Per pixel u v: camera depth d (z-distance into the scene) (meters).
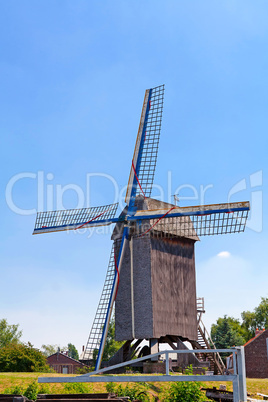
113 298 31.88
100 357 30.34
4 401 17.81
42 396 18.77
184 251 35.75
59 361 80.50
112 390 24.30
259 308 87.56
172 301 33.97
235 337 76.50
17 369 46.78
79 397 18.78
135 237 33.56
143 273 33.16
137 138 36.16
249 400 21.28
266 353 44.66
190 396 21.52
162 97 36.31
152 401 23.19
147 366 32.28
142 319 32.69
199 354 37.31
